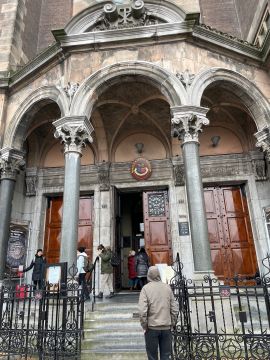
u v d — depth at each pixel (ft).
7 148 32.83
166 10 32.09
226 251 38.11
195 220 24.67
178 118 27.35
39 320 18.88
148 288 14.82
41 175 42.63
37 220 40.57
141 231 54.60
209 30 30.68
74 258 25.21
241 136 40.88
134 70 29.96
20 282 36.24
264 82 31.73
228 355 17.57
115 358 17.62
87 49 31.40
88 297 28.94
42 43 48.06
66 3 50.98
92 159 42.52
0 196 32.37
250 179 39.27
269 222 36.68
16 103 34.37
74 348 17.99
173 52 30.32
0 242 30.81
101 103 35.94
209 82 29.71
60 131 28.48
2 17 41.14
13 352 18.74
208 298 21.88
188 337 17.08
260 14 37.45
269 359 15.69
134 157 42.19
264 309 24.75
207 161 40.81
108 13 32.01
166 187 41.11
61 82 31.53
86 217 41.22
